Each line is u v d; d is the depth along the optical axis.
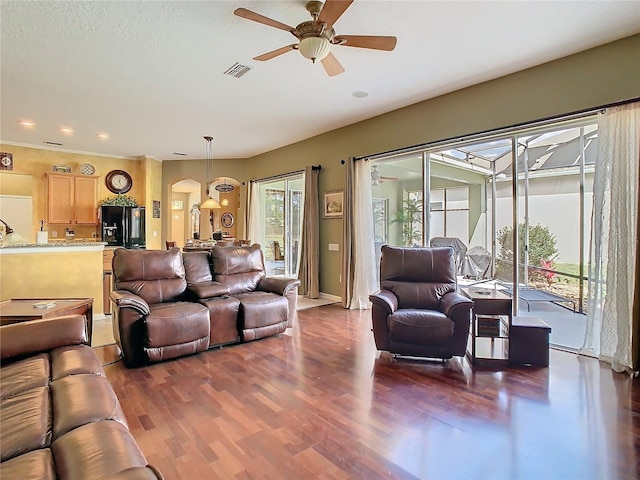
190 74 3.71
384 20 2.78
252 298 3.89
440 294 3.62
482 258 4.80
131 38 2.99
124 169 7.81
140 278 3.70
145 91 4.15
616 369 2.96
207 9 2.61
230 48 3.18
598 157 3.17
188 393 2.61
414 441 2.01
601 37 3.05
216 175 8.27
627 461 1.83
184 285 3.94
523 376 2.88
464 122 4.16
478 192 4.82
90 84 3.94
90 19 2.71
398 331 3.18
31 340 2.07
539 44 3.16
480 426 2.16
